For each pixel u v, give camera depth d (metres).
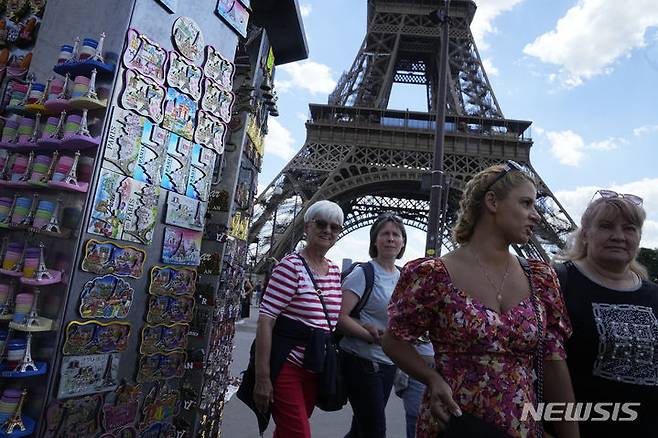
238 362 14.48
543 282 2.97
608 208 3.71
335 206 4.78
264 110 7.47
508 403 2.55
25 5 5.05
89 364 3.99
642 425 3.36
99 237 4.03
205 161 5.28
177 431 5.24
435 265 2.89
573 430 2.86
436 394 2.67
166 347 4.82
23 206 4.22
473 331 2.64
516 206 2.90
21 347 3.63
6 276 4.18
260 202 43.88
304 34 7.68
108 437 4.21
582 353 3.54
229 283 6.25
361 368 5.12
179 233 4.95
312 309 4.39
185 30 4.89
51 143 4.09
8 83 4.90
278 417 4.16
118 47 4.18
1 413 3.53
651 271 48.44
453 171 46.06
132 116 4.30
